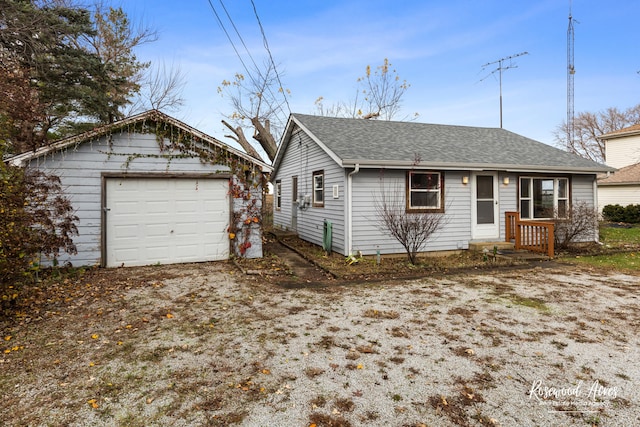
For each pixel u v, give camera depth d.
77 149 7.59
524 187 10.82
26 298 5.41
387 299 5.64
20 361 3.54
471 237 10.08
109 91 13.91
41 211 5.82
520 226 10.00
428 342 3.97
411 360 3.54
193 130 8.35
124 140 7.95
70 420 2.61
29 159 7.22
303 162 12.55
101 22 16.06
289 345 3.89
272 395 2.93
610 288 6.29
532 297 5.72
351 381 3.14
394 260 9.02
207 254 8.66
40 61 11.00
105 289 6.09
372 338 4.08
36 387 3.07
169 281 6.69
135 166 8.02
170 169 8.30
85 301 5.42
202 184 8.59
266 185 9.18
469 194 10.05
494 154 10.64
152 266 8.09
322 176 10.81
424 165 9.09
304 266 8.47
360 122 12.86
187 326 4.46
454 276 7.29
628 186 20.59
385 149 9.74
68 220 7.09
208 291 6.05
